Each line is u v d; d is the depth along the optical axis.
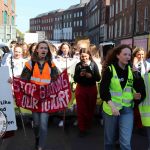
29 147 7.10
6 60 8.61
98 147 7.26
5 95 6.21
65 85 6.54
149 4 35.19
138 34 37.78
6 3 38.28
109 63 5.44
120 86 5.30
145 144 7.48
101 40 69.19
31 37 43.66
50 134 8.16
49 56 6.57
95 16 82.25
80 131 8.12
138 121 7.58
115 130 5.45
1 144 7.26
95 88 8.18
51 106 6.47
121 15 49.38
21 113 7.99
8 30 23.64
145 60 7.96
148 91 5.61
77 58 9.24
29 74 6.48
